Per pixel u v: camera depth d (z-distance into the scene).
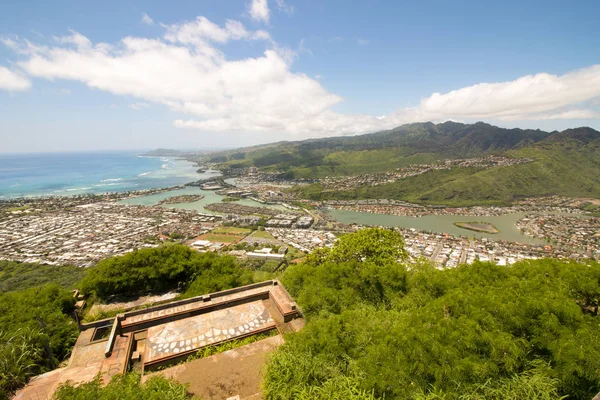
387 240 24.44
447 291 12.97
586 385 7.34
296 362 8.42
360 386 7.61
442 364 7.73
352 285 15.85
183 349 10.14
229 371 9.09
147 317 11.77
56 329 14.23
